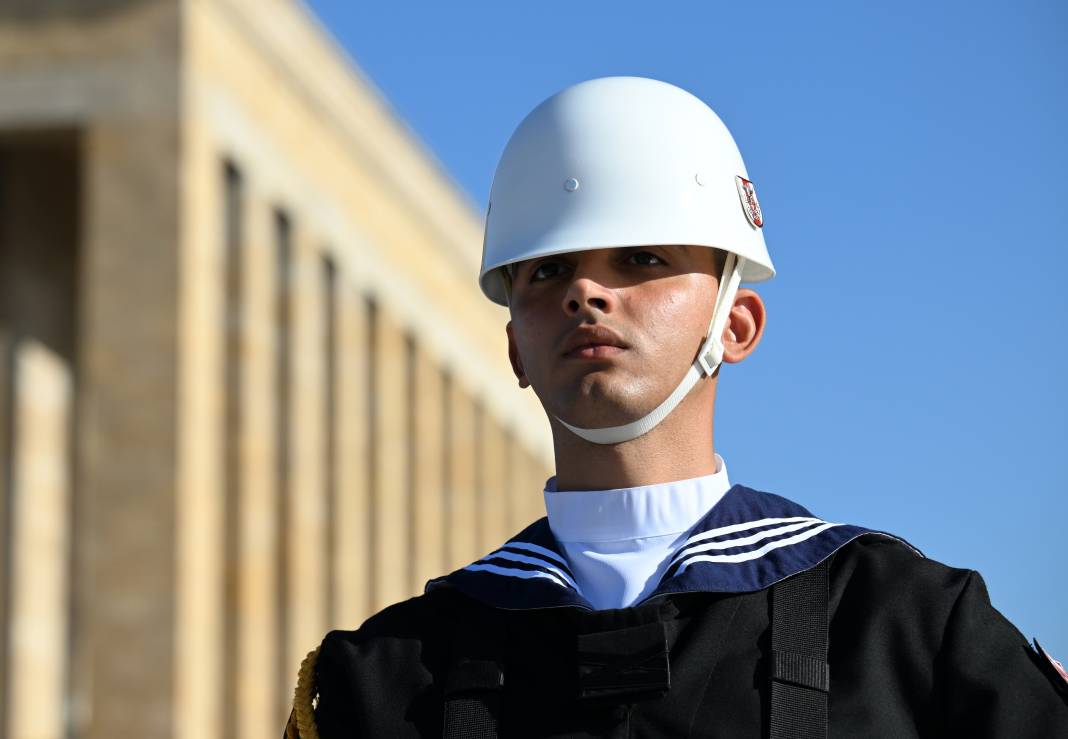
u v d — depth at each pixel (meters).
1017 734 3.59
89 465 19.58
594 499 3.96
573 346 3.89
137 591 17.30
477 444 28.17
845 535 3.84
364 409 22.97
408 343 25.16
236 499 18.70
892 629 3.70
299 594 20.02
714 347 4.01
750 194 4.21
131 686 17.14
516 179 4.16
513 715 3.72
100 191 18.20
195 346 17.97
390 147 23.55
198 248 18.22
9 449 18.97
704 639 3.68
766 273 4.30
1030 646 3.78
